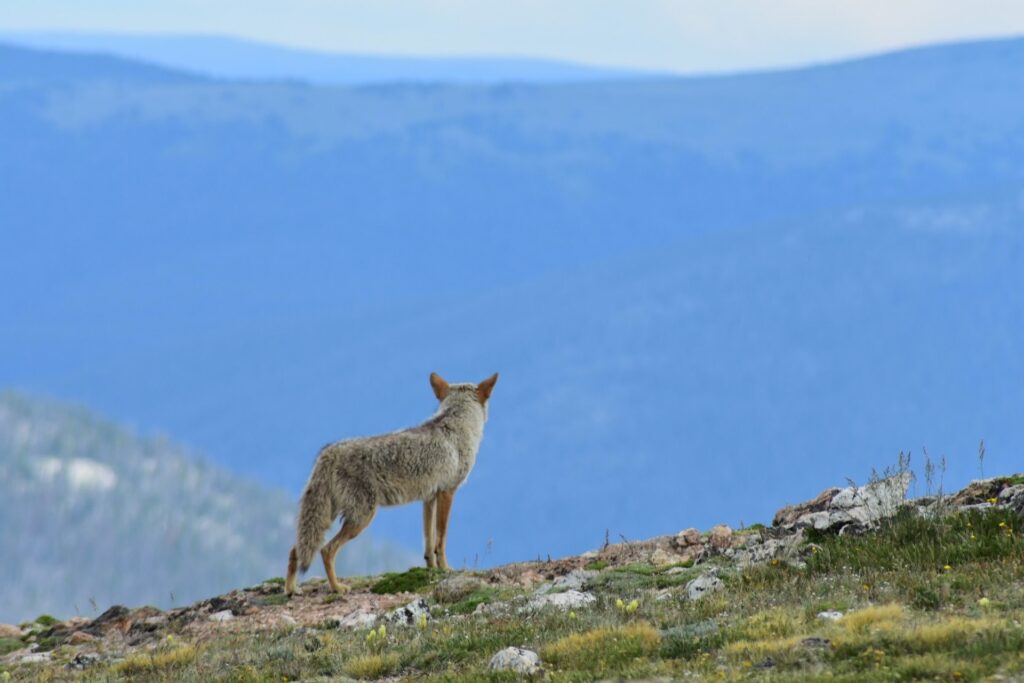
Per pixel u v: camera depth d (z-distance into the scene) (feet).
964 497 196.24
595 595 185.06
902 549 171.12
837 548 176.76
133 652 196.24
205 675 166.81
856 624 135.54
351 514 225.15
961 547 166.20
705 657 133.69
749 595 163.02
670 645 140.67
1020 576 152.05
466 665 150.00
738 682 122.42
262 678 158.71
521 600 185.16
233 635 199.00
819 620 142.51
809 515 200.54
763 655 130.72
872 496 196.95
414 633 172.76
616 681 131.75
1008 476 203.92
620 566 209.15
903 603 147.84
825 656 127.75
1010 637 122.83
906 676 117.39
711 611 157.79
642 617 162.09
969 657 120.67
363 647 166.91
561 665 141.18
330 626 195.52
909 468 199.21
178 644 194.80
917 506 190.90
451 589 207.41
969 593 146.72
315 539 223.71
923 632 127.03
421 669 154.10
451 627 172.14
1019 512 173.99
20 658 211.41
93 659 193.67
